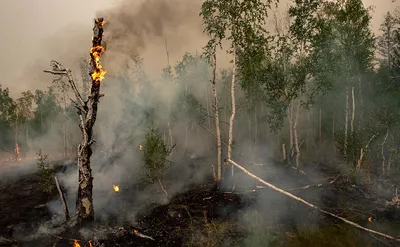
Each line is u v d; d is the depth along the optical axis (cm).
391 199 1087
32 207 1122
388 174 1373
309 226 891
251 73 1504
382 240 778
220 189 1262
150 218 983
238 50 1423
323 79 1700
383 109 1608
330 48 1741
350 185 1245
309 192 1177
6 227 910
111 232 856
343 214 966
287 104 1777
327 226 886
